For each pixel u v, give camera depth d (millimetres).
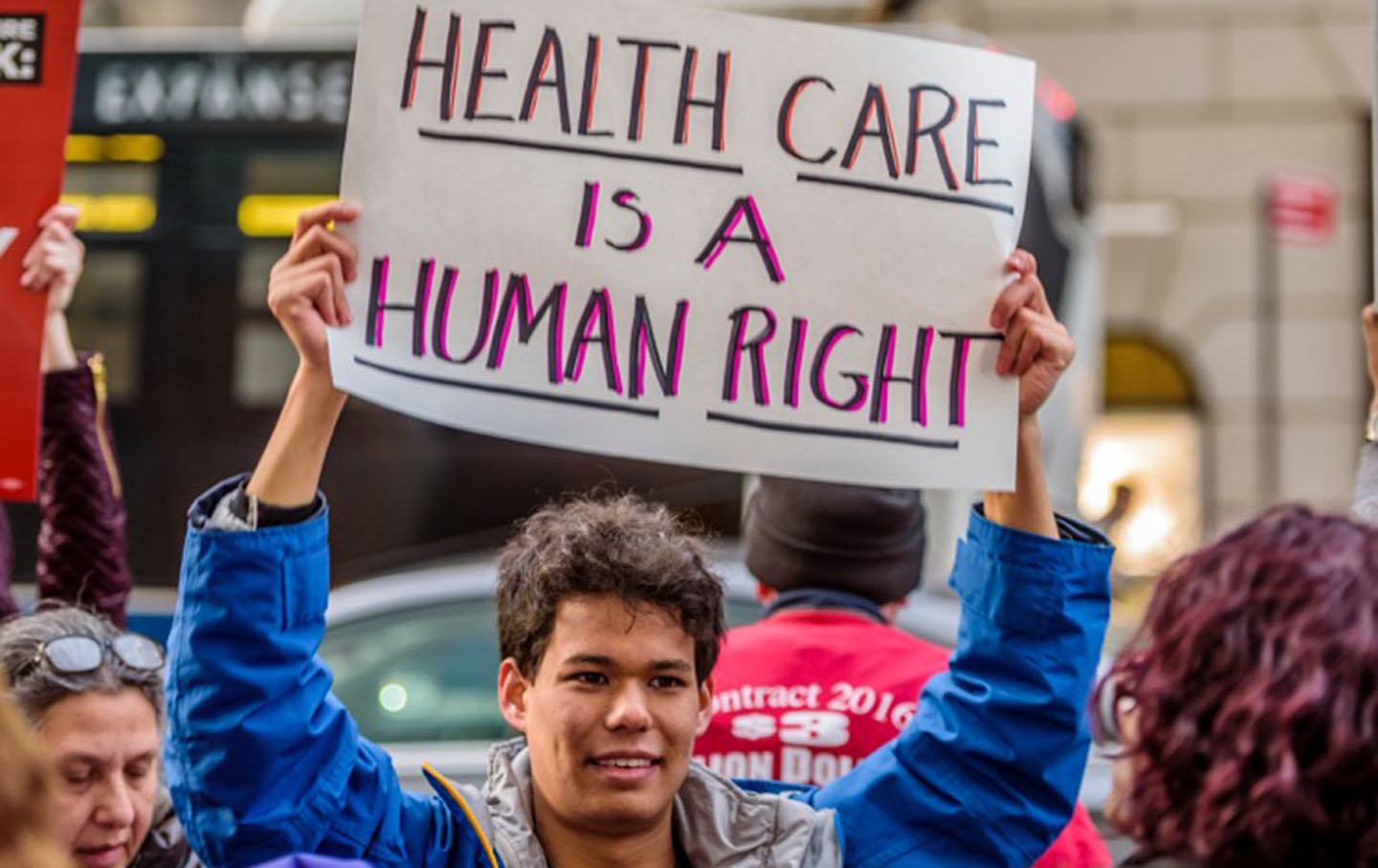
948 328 5051
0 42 5746
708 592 4656
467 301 4914
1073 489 17609
